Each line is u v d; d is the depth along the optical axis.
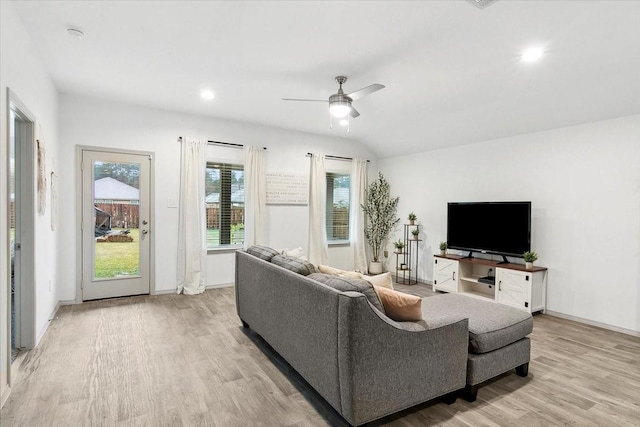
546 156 4.16
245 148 5.20
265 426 1.94
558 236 4.04
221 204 5.18
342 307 1.80
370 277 2.38
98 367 2.58
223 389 2.32
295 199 5.72
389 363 1.87
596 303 3.72
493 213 4.54
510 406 2.16
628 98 3.28
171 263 4.75
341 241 6.38
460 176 5.19
